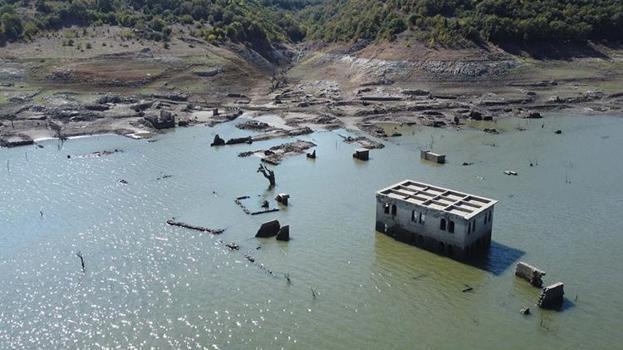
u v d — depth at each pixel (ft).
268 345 200.44
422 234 266.57
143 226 290.56
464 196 274.16
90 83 580.30
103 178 359.25
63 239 275.80
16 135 447.42
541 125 494.18
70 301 225.15
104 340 202.08
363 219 299.58
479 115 511.81
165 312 218.79
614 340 203.72
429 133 471.62
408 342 203.00
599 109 542.16
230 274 246.06
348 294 232.12
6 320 212.43
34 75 579.89
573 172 372.99
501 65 630.33
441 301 227.40
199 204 318.24
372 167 384.47
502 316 217.36
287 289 235.20
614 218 299.79
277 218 301.22
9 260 255.29
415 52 650.84
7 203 318.04
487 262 255.50
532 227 289.33
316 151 421.18
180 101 569.23
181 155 409.49
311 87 641.81
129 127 480.64
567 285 237.25
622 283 238.68
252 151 417.28
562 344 201.87
